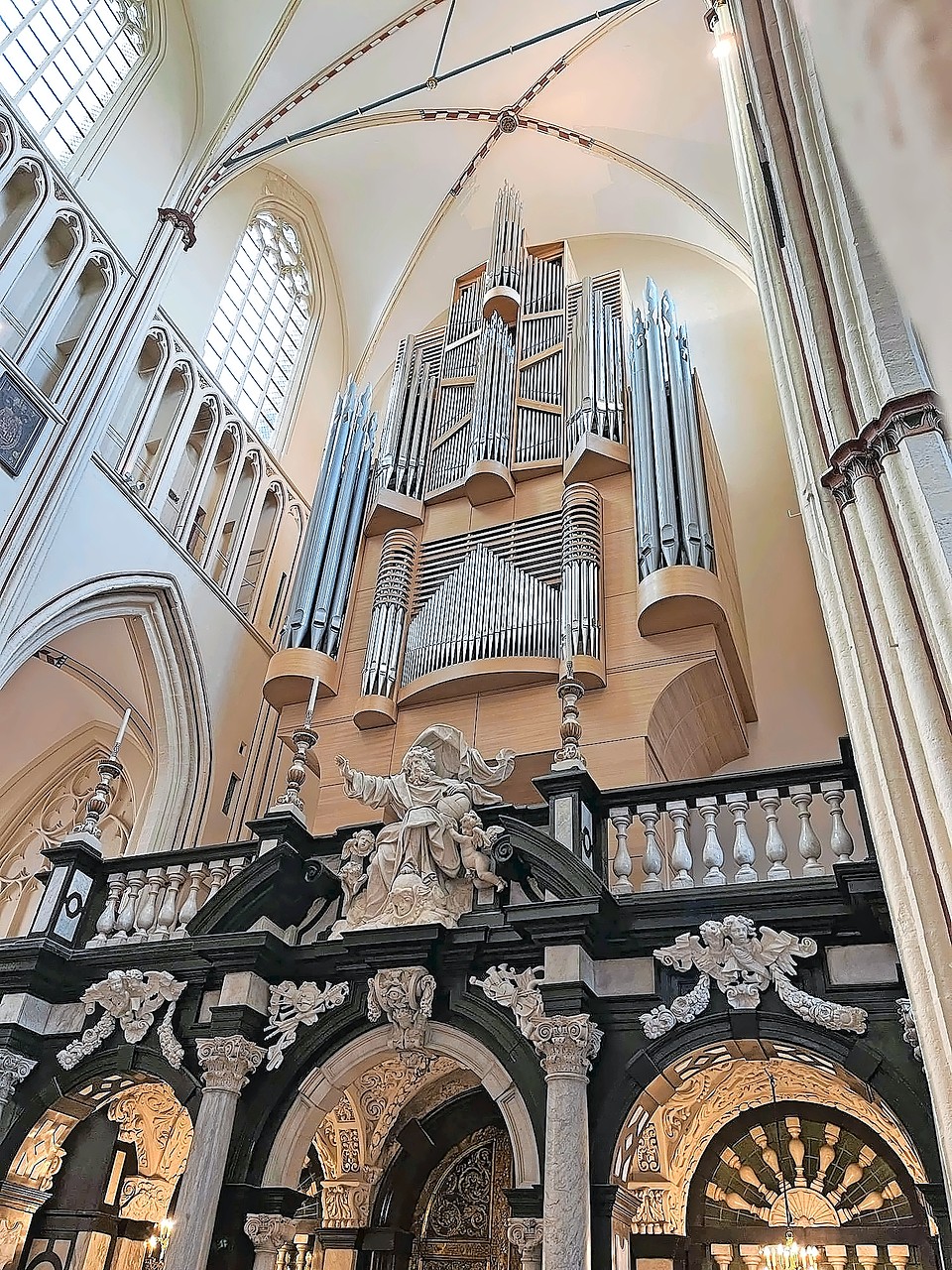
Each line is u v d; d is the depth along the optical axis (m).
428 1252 10.16
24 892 17.84
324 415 21.89
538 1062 7.84
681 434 13.62
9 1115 9.15
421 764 9.69
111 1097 9.52
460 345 17.89
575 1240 6.66
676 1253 9.09
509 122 20.03
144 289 16.31
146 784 17.41
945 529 4.59
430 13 18.16
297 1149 8.34
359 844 9.36
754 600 14.99
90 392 14.84
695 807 8.59
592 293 16.97
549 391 15.81
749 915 7.77
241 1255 7.92
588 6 17.67
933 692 4.57
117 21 17.23
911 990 4.63
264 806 17.41
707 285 19.19
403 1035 8.35
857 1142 9.48
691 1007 7.57
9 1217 9.41
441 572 14.40
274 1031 8.82
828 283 6.40
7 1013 9.43
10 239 14.19
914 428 5.07
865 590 5.43
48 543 13.74
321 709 13.78
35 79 15.27
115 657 16.59
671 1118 9.45
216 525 17.80
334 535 15.48
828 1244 9.15
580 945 7.89
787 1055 7.46
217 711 16.94
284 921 9.48
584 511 13.43
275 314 20.98
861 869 7.27
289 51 18.05
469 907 8.80
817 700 13.68
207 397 18.12
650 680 11.74
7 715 17.83
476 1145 10.59
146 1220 10.53
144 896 10.16
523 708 12.30
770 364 17.47
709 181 18.41
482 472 14.49
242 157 18.56
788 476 16.05
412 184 21.12
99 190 15.98
